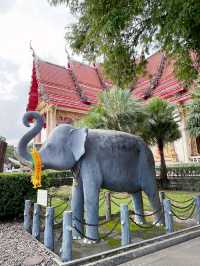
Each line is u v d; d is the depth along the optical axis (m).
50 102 27.91
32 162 5.34
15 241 5.49
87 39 7.23
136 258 4.61
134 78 8.45
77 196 5.77
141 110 15.95
